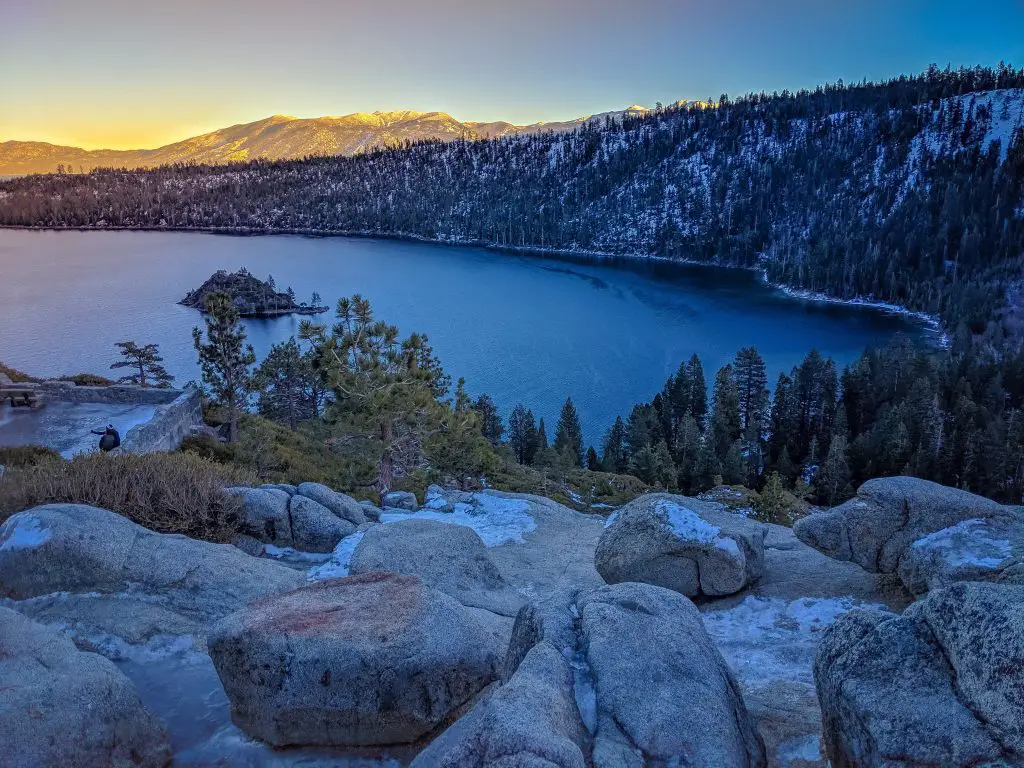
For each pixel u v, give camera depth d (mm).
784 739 5754
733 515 11102
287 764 6141
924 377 80812
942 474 65438
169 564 8977
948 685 4480
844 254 199875
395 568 9945
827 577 10477
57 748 5027
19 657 5707
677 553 9984
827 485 61656
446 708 6496
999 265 170625
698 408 88812
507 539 14750
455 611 7180
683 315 163875
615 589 6895
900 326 153625
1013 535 8656
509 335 143375
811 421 83000
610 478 47594
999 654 4145
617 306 174750
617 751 4684
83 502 11102
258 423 33812
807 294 192625
